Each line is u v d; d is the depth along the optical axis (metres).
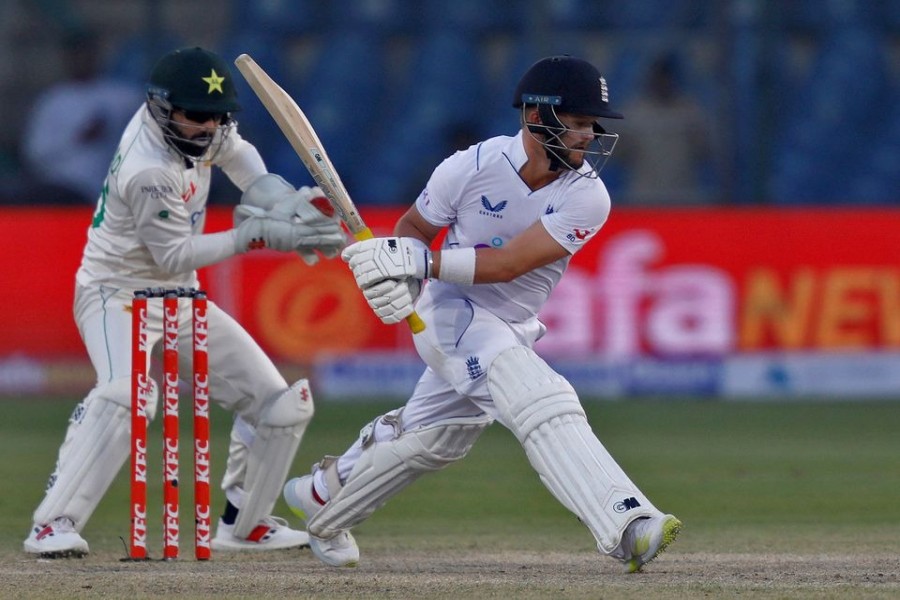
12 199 41.72
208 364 17.05
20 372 37.62
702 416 33.78
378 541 18.47
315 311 36.50
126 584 13.63
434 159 44.47
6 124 42.25
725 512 21.30
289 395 17.08
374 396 36.62
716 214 36.31
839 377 36.41
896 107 44.12
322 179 14.38
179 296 15.50
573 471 13.71
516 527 19.98
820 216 36.28
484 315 14.51
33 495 23.14
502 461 27.84
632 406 35.28
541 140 13.83
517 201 14.22
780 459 27.53
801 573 14.54
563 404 13.91
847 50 44.06
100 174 41.94
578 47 43.06
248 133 43.66
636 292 36.34
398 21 45.62
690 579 13.90
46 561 15.89
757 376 36.41
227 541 17.62
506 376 14.04
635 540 13.48
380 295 13.86
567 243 14.10
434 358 14.47
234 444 17.55
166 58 16.14
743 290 36.31
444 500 22.86
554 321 36.47
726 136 39.06
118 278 16.83
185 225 16.47
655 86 42.16
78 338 37.53
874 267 36.16
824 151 43.41
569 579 13.96
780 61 43.47
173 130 16.12
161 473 25.94
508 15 45.03
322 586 13.48
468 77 44.94
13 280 37.47
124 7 43.50
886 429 31.86
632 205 38.59
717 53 39.50
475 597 12.64
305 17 45.38
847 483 24.47
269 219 16.41
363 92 45.19
